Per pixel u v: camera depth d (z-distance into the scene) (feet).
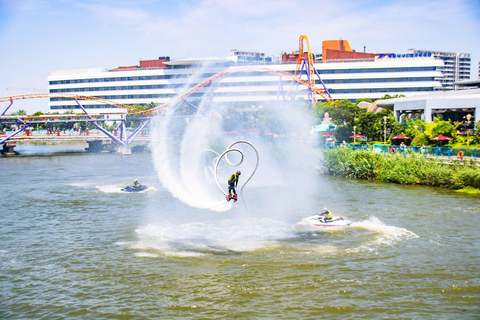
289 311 70.64
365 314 69.56
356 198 158.81
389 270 86.17
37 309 72.38
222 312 70.54
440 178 181.06
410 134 270.67
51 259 94.63
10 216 136.98
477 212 132.87
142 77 612.29
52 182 215.31
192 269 87.35
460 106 295.69
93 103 642.63
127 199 162.91
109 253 97.60
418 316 68.90
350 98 559.79
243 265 88.94
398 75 547.90
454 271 85.56
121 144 441.68
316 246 100.17
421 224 119.24
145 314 70.38
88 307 72.84
